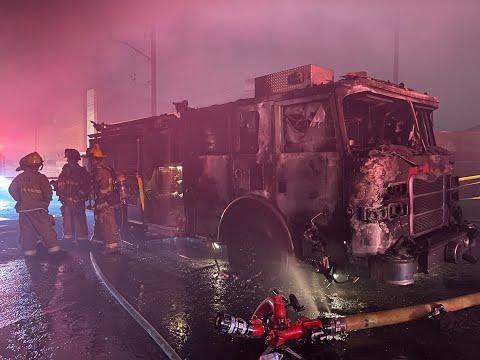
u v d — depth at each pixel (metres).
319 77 4.41
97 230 6.81
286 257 4.16
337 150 3.70
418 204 4.04
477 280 4.55
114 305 4.04
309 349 2.98
